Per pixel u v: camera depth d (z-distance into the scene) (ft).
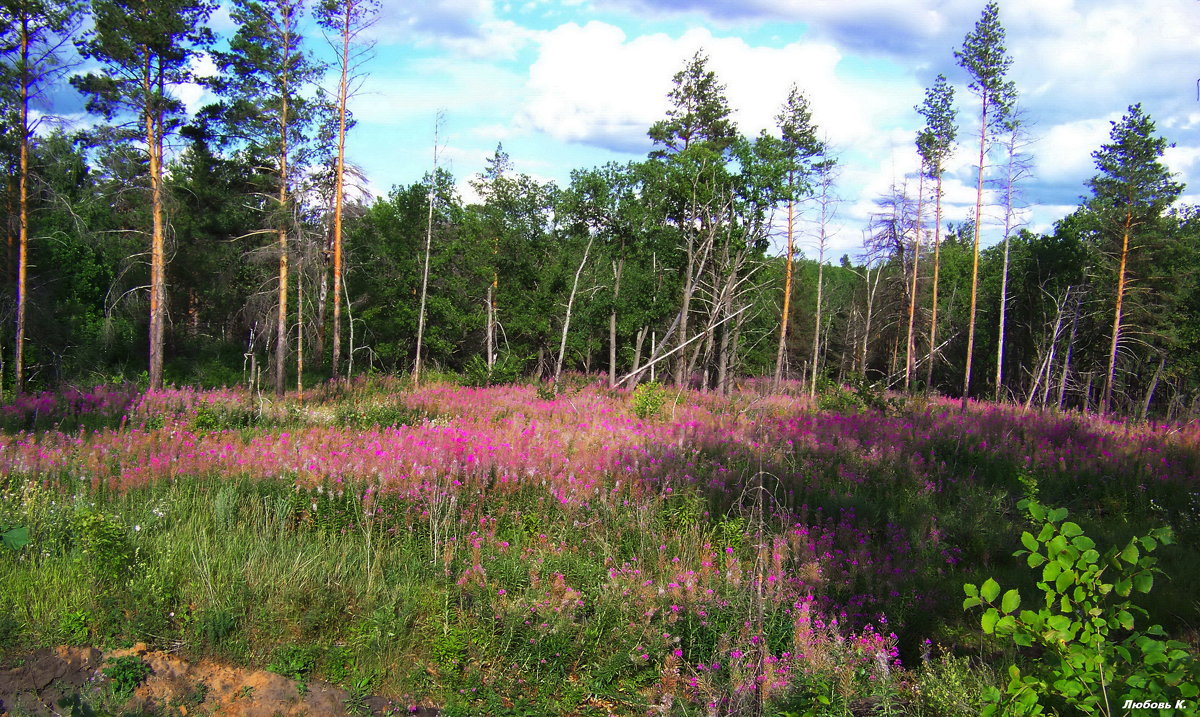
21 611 21.65
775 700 17.24
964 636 21.58
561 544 26.89
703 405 75.15
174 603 22.45
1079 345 124.26
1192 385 107.65
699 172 99.35
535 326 110.01
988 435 50.19
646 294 107.45
